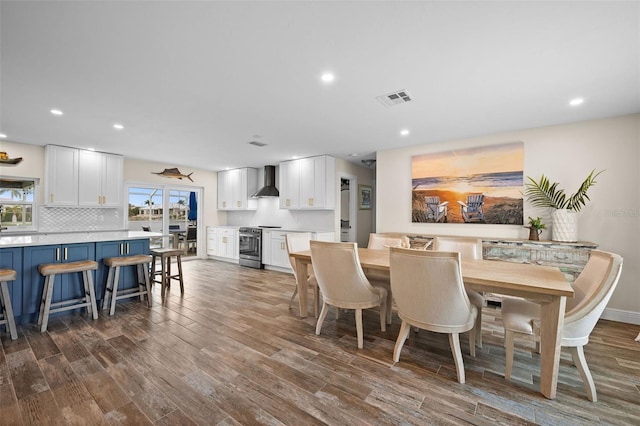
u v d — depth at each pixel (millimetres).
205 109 3098
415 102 2898
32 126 3664
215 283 4758
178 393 1833
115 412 1654
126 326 2896
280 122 3527
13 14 1636
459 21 1702
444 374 2076
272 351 2396
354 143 4516
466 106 2992
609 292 1744
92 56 2086
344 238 6840
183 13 1646
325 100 2861
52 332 2740
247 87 2584
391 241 3650
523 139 3785
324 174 5414
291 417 1634
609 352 2434
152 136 4148
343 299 2549
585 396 1829
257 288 4438
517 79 2398
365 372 2096
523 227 3795
